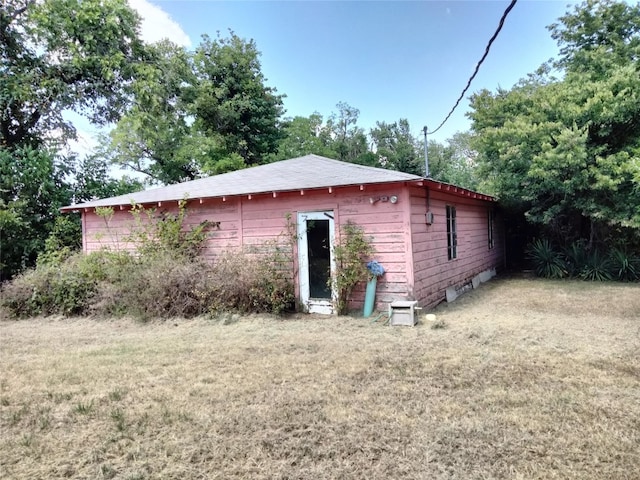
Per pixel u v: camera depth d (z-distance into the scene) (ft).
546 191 33.50
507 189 35.14
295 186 22.62
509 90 41.27
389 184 20.63
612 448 7.77
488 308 22.77
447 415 9.35
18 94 38.86
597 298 24.38
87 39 42.42
